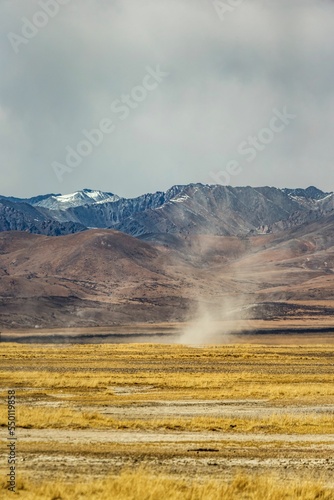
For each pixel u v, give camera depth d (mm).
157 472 50938
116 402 97812
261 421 76688
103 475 49344
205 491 43719
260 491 44281
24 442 62656
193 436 67750
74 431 69562
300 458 57219
